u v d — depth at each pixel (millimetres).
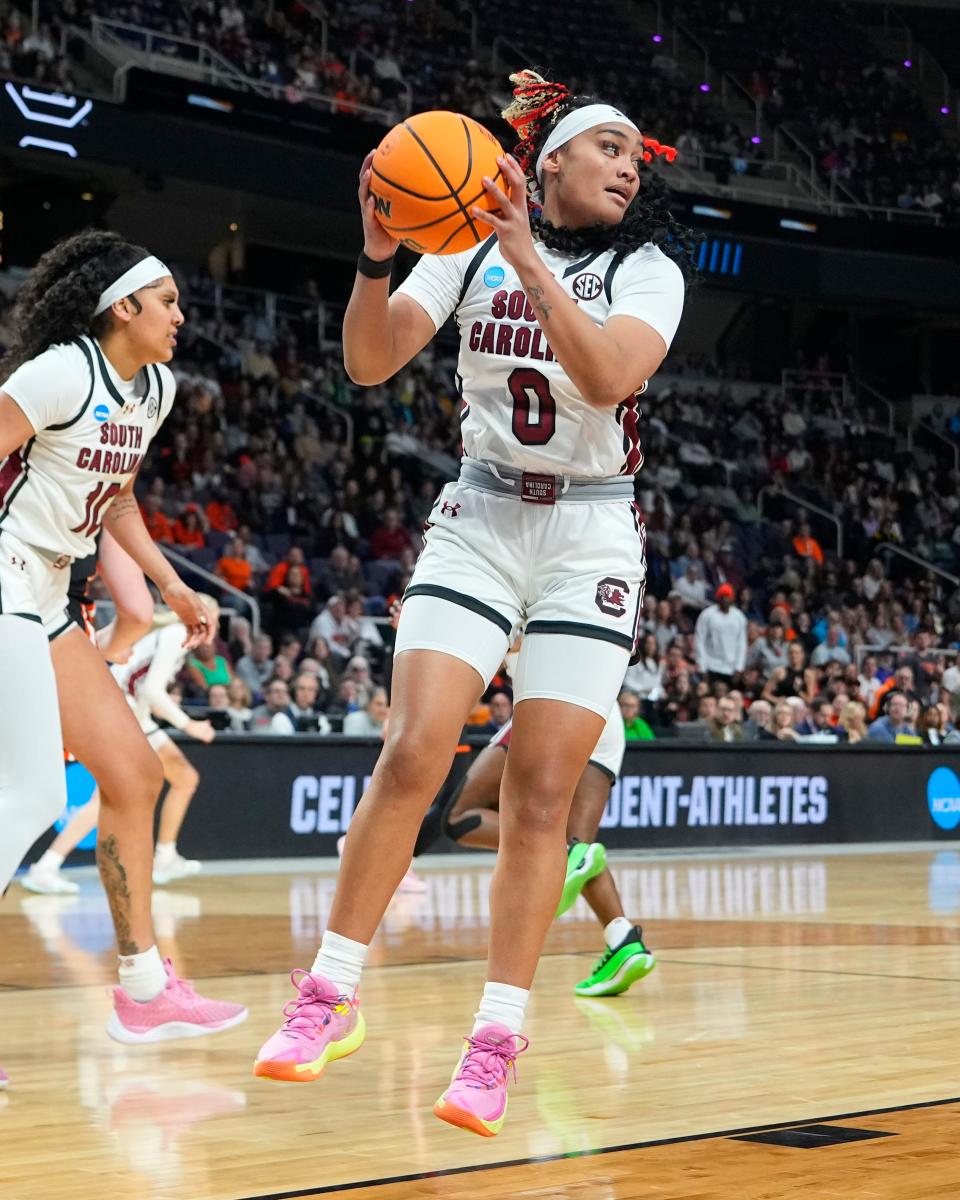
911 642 15297
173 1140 2283
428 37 19000
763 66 21328
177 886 7000
